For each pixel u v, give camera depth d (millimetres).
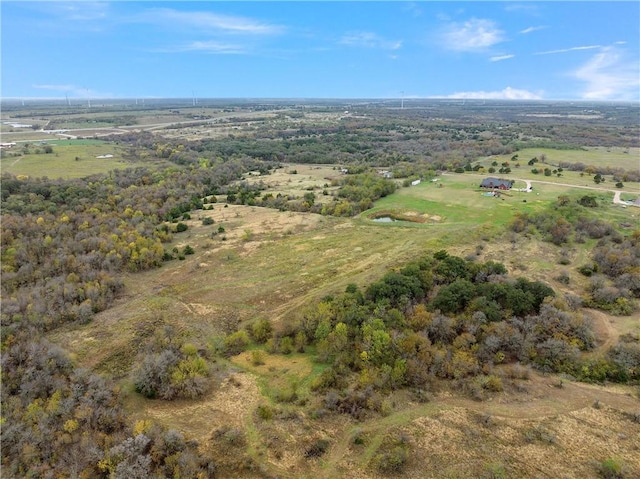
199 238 101250
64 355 56281
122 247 87375
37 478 41094
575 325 56844
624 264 74312
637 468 38688
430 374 52312
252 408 49594
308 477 39938
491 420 45562
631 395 48562
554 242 90688
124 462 39594
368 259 85500
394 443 43094
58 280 75688
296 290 75562
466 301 63312
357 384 51969
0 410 48406
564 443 42062
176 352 58250
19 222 95000
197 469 40062
